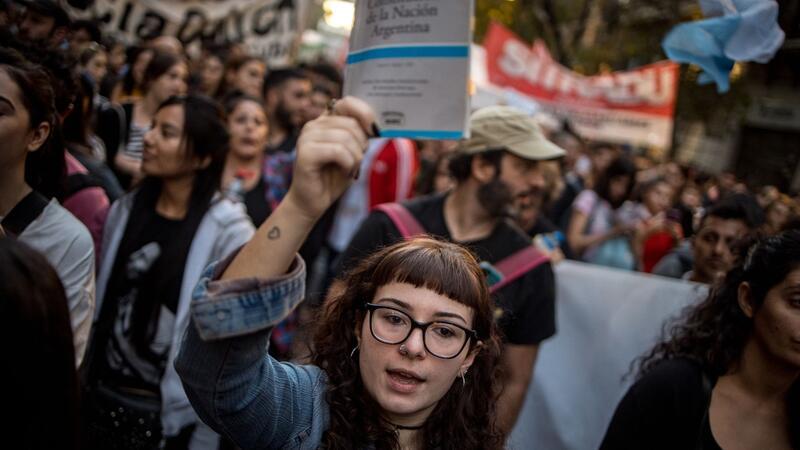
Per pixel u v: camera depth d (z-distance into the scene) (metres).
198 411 1.09
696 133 16.97
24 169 1.69
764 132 16.56
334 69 5.01
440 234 2.26
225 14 5.25
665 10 12.59
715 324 1.67
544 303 2.23
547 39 14.26
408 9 1.32
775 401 1.59
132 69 4.18
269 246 1.00
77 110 2.49
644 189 4.84
